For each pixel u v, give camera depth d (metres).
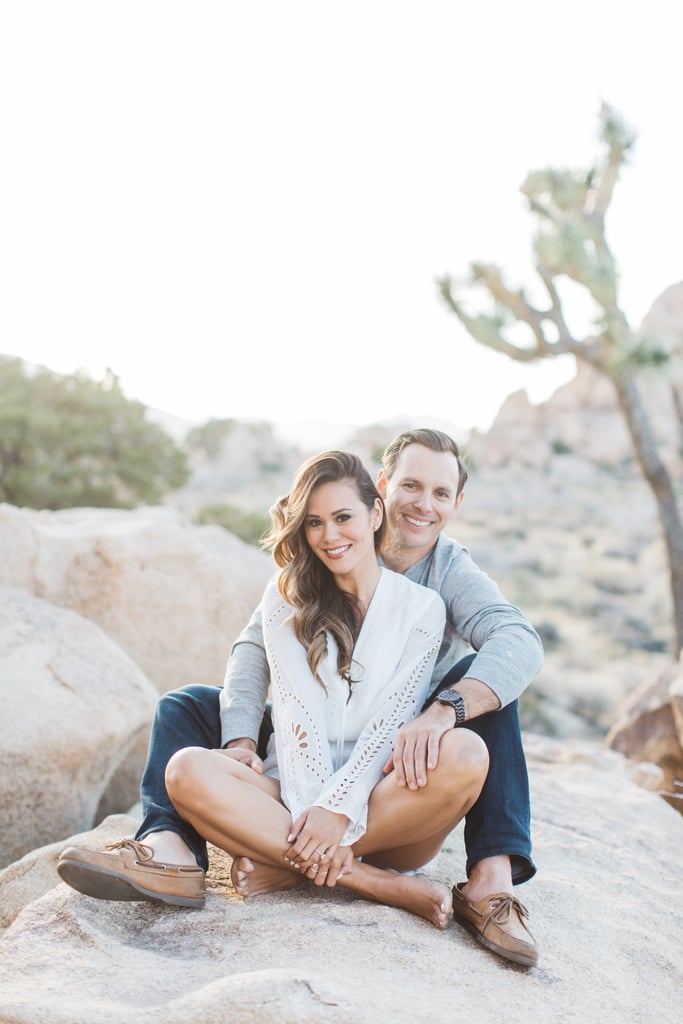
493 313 12.55
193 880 2.35
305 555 2.61
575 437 47.16
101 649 4.61
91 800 4.23
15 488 18.41
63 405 20.16
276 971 1.91
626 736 6.10
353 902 2.40
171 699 2.70
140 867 2.27
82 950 2.13
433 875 2.79
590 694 14.80
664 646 20.05
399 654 2.55
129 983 2.00
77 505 18.75
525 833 2.44
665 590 24.88
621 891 3.09
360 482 2.59
